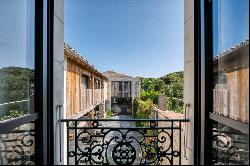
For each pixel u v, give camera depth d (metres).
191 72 3.03
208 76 2.69
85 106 10.92
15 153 2.56
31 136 2.59
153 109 12.56
